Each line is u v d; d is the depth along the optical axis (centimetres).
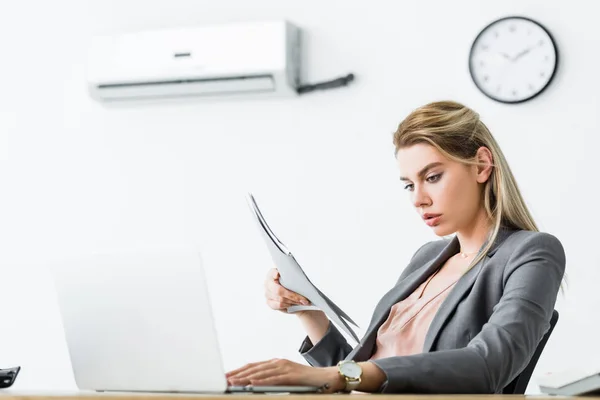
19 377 443
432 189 197
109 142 448
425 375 145
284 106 428
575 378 159
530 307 168
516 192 199
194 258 143
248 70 413
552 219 387
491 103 399
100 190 446
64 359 440
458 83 405
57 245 448
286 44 412
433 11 411
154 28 445
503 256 186
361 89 418
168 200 438
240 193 430
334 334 211
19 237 451
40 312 445
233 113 434
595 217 383
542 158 391
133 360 153
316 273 416
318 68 425
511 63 396
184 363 145
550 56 390
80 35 455
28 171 455
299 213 421
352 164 417
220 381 141
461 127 197
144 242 438
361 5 421
